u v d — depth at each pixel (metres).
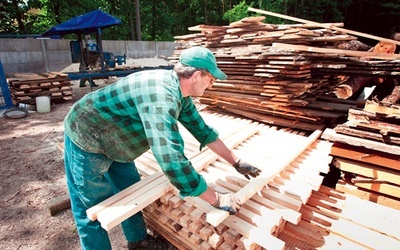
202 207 1.73
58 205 2.83
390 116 2.23
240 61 3.68
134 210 1.62
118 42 16.84
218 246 1.67
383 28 20.23
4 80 6.92
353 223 2.01
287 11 18.42
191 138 2.97
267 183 2.04
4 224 2.67
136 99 1.39
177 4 26.27
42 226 2.64
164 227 2.16
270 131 3.22
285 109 3.41
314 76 3.97
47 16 18.92
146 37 26.08
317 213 2.17
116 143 1.62
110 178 2.06
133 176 2.09
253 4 20.64
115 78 12.64
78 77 8.27
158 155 1.28
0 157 4.23
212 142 1.91
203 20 25.34
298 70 3.18
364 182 2.38
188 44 4.87
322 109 3.42
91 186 1.70
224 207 1.49
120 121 1.54
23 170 3.79
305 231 2.02
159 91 1.34
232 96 3.88
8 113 6.47
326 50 3.30
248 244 1.50
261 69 3.44
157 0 25.33
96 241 1.85
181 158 1.29
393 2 18.81
